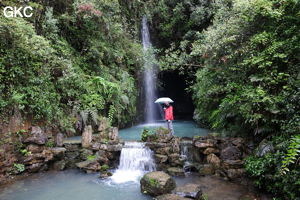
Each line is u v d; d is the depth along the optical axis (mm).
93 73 10445
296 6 5348
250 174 5391
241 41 6398
